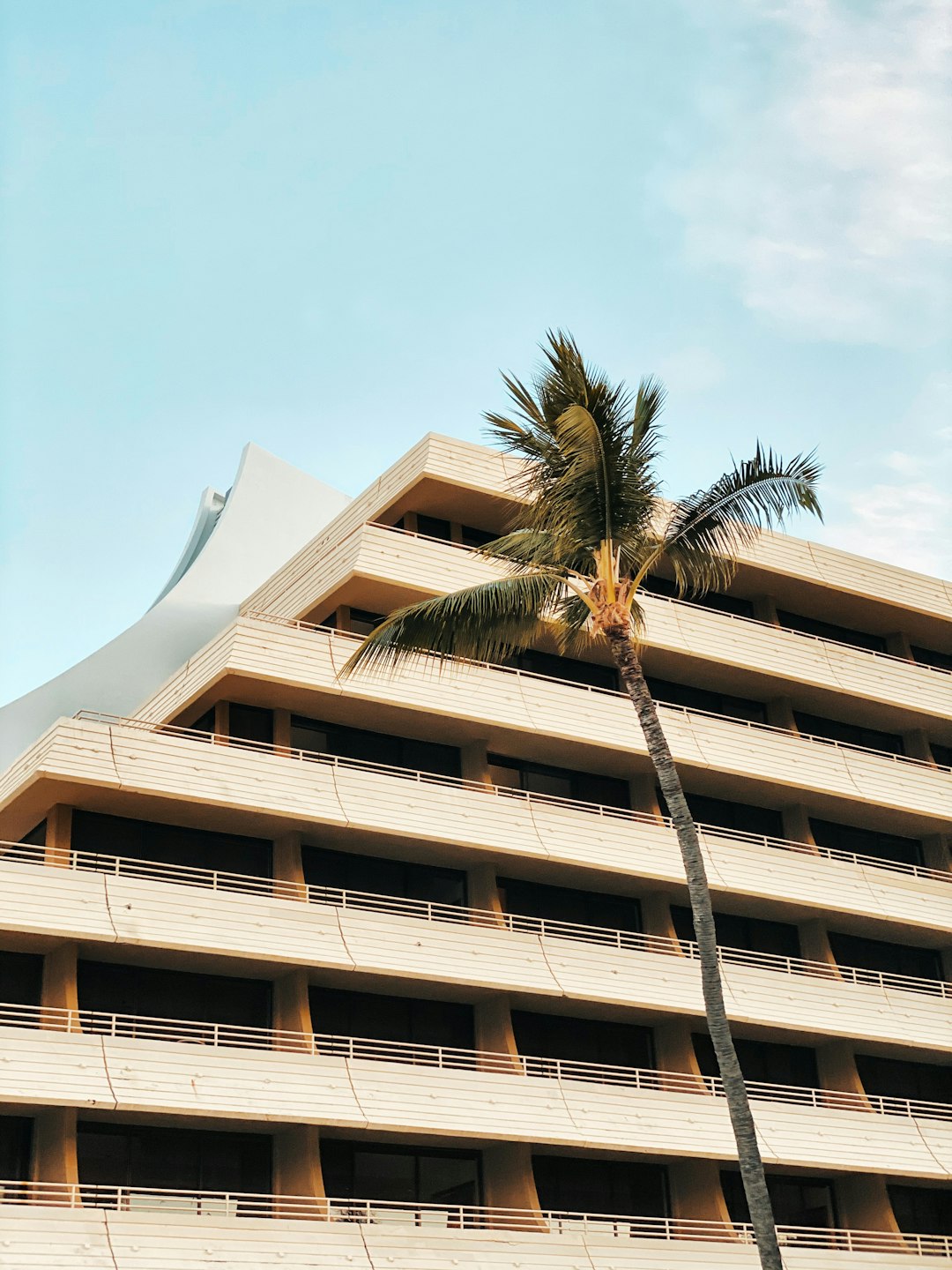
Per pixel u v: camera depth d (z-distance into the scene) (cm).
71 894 3234
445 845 3819
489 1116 3478
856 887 4469
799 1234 4081
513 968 3719
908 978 4638
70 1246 2831
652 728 2544
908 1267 3847
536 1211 3481
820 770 4581
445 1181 3616
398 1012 3766
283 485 6219
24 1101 2958
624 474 2577
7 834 3700
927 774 4838
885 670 4928
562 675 4478
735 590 4931
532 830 3941
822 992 4225
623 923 4234
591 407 2558
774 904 4338
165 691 3947
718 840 4275
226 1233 3002
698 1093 3919
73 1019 3169
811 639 4800
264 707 3897
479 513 4412
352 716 3962
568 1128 3566
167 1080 3123
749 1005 4047
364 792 3728
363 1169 3522
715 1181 3794
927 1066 4600
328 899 3800
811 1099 4297
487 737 4109
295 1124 3294
